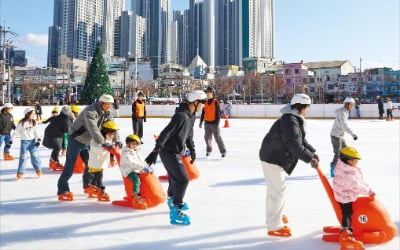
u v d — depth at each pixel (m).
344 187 2.97
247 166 7.20
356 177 2.95
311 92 69.31
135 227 3.50
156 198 4.18
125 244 3.05
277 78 70.12
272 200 3.19
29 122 6.00
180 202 3.61
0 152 9.66
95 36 125.81
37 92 65.31
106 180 5.75
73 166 4.57
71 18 122.38
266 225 3.53
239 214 3.91
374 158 8.16
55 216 3.88
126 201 4.27
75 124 4.46
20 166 5.97
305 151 2.92
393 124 20.33
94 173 4.60
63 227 3.51
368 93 65.31
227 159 8.20
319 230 3.39
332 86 68.38
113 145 4.43
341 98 67.19
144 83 75.19
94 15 125.31
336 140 6.05
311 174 6.25
